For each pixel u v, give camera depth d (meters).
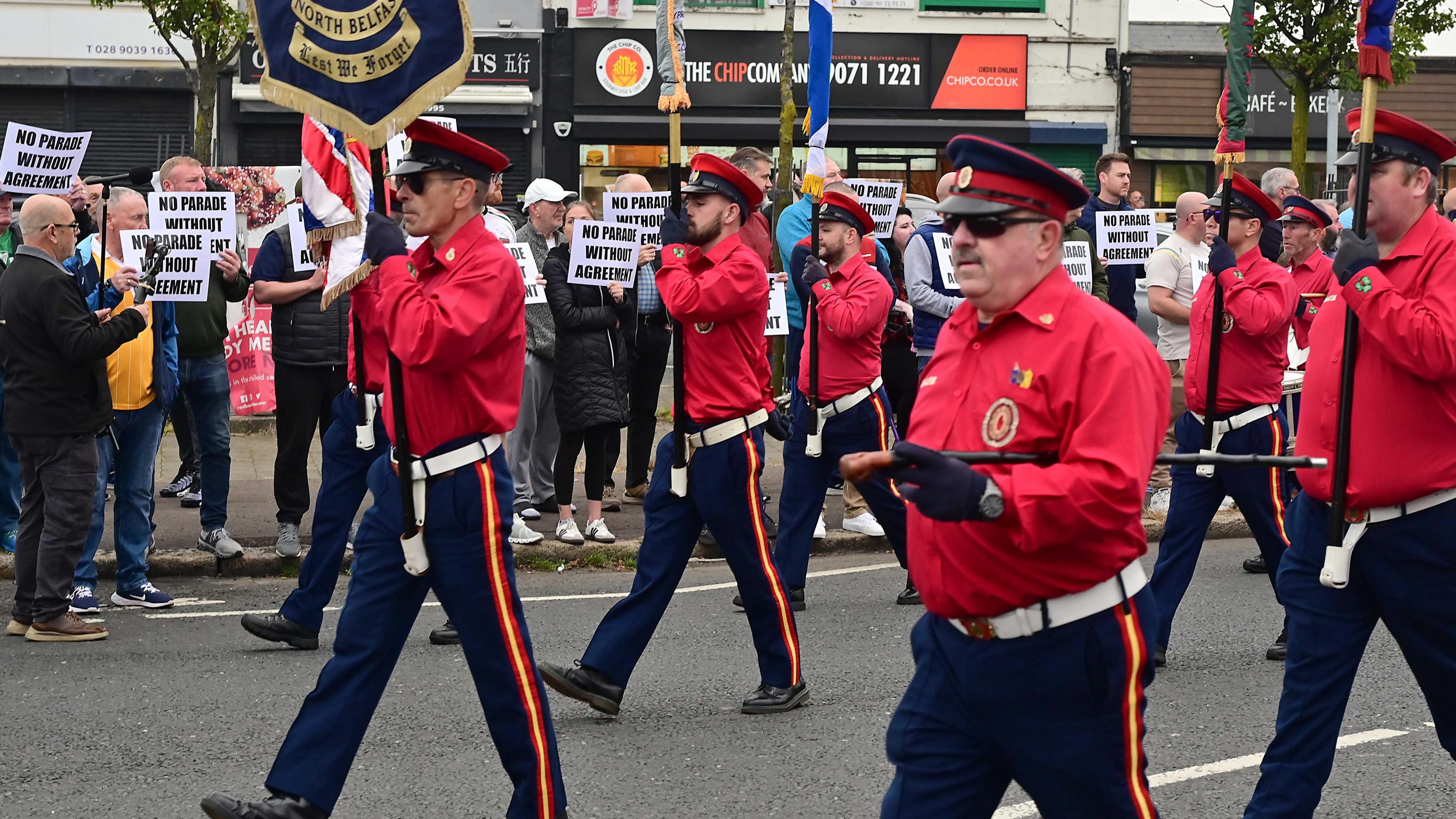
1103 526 2.79
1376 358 3.99
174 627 7.18
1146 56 23.03
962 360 3.04
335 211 6.38
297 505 8.53
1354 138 4.16
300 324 8.34
